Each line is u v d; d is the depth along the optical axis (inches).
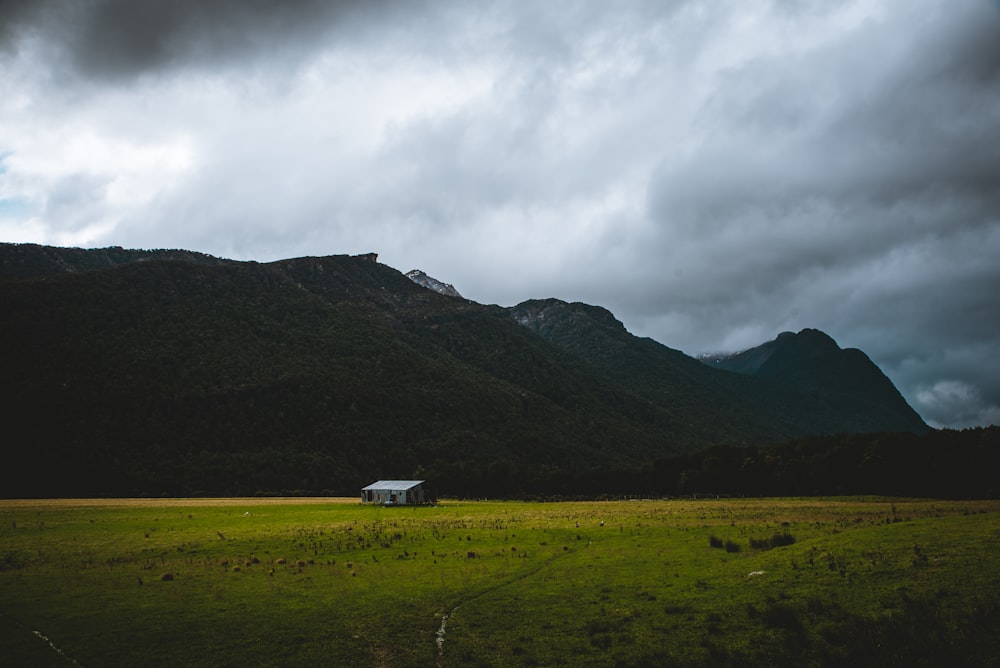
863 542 1486.2
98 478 6294.3
